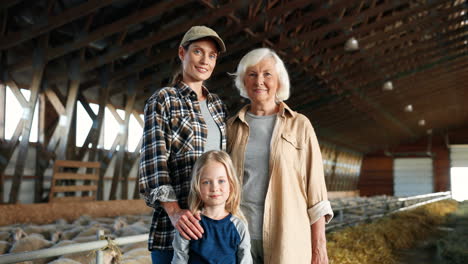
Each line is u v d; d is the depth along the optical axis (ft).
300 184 5.91
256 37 26.30
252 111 6.35
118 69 27.14
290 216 5.67
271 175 5.77
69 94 23.47
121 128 28.68
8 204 20.35
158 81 28.07
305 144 6.01
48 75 24.20
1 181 22.04
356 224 26.18
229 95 33.17
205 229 4.99
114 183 28.63
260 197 5.83
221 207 5.14
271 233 5.66
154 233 5.32
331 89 42.98
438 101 63.26
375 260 19.24
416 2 32.42
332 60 38.01
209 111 5.86
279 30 26.30
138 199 29.45
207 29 5.62
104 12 22.34
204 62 5.66
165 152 5.19
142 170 5.19
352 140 68.13
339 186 69.72
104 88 25.96
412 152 76.89
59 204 22.81
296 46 30.27
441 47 41.42
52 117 26.45
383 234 23.65
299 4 24.08
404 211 35.50
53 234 13.76
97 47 25.25
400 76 46.68
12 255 5.76
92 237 13.08
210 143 5.69
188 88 5.61
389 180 77.87
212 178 5.00
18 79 24.29
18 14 20.70
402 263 20.21
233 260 5.06
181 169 5.34
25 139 21.39
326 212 5.84
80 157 25.81
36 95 21.36
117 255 7.00
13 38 19.48
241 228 5.17
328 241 20.70
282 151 5.87
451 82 55.26
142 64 25.52
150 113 5.32
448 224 35.35
